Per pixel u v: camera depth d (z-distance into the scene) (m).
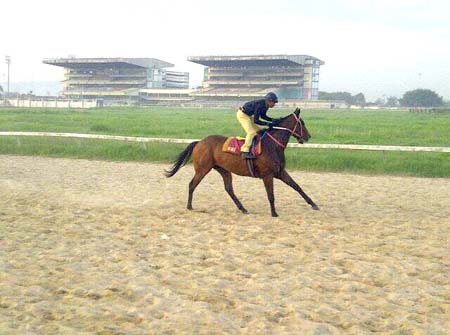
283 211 10.89
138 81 130.38
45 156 20.73
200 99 117.75
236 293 6.11
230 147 10.24
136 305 5.71
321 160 17.77
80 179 15.05
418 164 17.09
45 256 7.50
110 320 5.29
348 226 9.55
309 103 105.56
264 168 10.09
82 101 85.94
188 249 7.96
